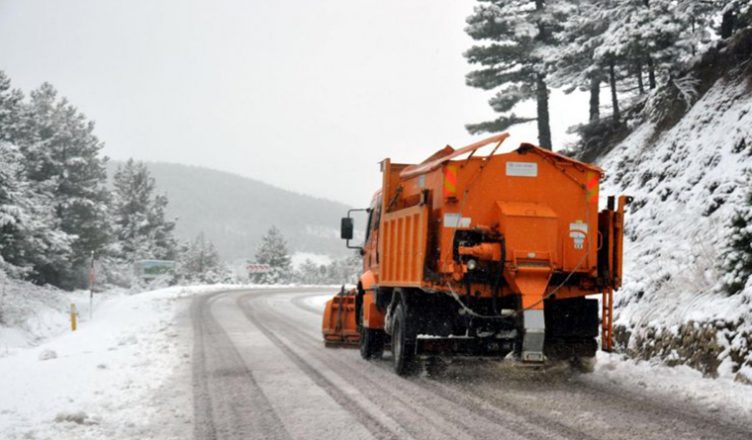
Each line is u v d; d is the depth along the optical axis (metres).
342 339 15.95
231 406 8.66
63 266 54.59
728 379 9.49
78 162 61.09
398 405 8.62
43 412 8.47
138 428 7.49
